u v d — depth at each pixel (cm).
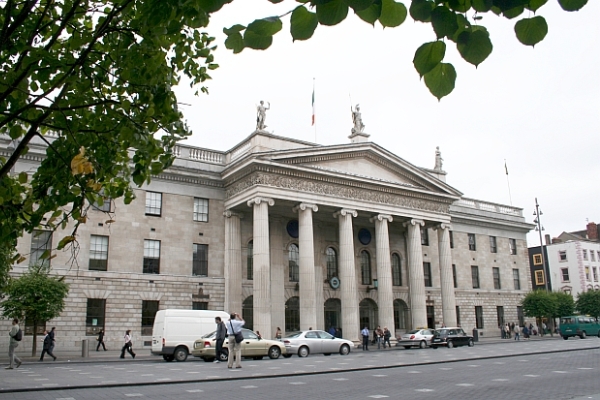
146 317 4056
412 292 4872
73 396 1445
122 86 948
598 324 5859
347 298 4403
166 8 622
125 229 4103
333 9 383
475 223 6272
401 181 5044
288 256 4762
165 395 1458
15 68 758
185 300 4209
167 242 4250
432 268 5750
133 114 934
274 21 422
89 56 916
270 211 4675
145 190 4262
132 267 4069
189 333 3167
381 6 388
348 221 4553
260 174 4159
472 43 393
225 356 2992
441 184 5219
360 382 1775
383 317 4594
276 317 4516
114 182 998
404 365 2434
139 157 887
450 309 5053
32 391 1565
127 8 699
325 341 3462
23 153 822
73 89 918
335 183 4538
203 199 4500
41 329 3650
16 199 919
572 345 4119
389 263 4716
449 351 3625
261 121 4447
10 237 848
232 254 4416
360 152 4784
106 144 898
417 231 4994
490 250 6372
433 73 408
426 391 1517
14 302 3247
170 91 878
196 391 1548
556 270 9112
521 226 6688
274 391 1545
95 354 3616
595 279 8950
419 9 390
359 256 5200
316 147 4444
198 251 4384
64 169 880
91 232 3972
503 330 5859
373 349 4225
